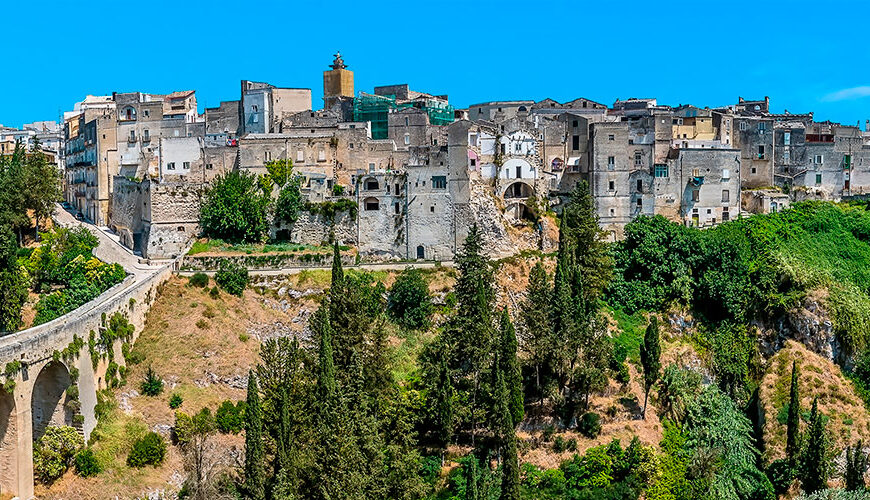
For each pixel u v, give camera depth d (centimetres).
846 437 12175
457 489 10350
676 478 11131
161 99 19062
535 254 14262
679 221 15775
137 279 12600
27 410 8806
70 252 13650
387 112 17788
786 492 11575
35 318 11575
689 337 13862
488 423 11175
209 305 12369
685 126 17450
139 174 16912
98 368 10144
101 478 9281
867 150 17888
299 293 13175
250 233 14738
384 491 9125
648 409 12131
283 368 9756
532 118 16562
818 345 13425
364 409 9575
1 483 8738
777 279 14138
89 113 18962
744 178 17538
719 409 12531
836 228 15975
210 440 10212
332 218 14750
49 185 15238
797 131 17862
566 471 10938
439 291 13475
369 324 11194
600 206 15562
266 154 15600
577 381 11894
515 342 11125
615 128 15550
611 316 13738
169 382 10881
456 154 14350
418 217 14488
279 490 8375
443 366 10950
